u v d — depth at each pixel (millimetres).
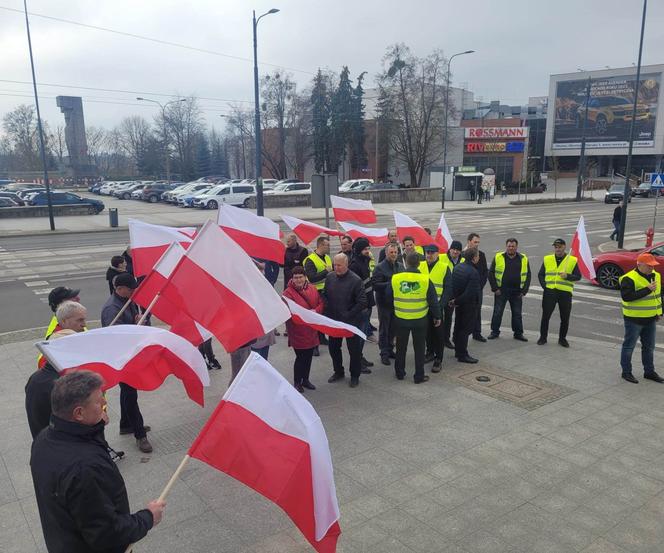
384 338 8633
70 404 2652
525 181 62344
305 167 78438
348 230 11164
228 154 98312
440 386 7637
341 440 6039
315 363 8672
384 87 61156
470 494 5000
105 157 112312
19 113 87812
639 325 7613
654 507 4809
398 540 4359
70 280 15961
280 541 4363
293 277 7254
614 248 22359
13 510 4801
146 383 4492
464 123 74500
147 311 4906
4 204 40250
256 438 3355
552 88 75875
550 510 4758
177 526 4547
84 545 2701
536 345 9562
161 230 7660
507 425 6398
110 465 2740
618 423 6453
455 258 9938
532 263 18562
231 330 4980
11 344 9656
